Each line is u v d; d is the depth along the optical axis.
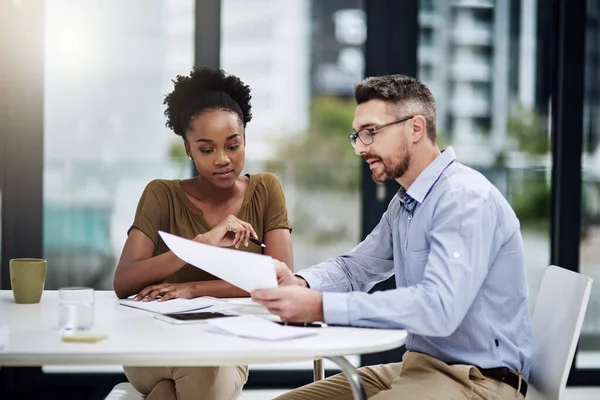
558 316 2.01
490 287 1.96
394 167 2.02
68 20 3.43
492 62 3.66
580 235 3.65
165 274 2.22
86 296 1.85
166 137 3.51
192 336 1.70
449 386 1.85
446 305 1.80
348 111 3.61
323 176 3.61
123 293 2.24
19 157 3.40
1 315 1.93
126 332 1.74
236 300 2.20
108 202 3.49
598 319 3.67
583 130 3.63
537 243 3.68
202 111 2.37
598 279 3.67
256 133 3.57
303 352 1.59
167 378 2.23
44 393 3.43
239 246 2.35
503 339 1.95
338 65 3.59
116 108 3.48
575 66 3.61
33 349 1.56
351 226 3.63
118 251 3.51
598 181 3.67
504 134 3.67
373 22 3.59
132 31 3.47
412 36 3.60
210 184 2.41
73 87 3.45
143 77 3.49
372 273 2.28
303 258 3.62
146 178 3.51
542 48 3.67
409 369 1.96
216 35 3.49
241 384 2.35
